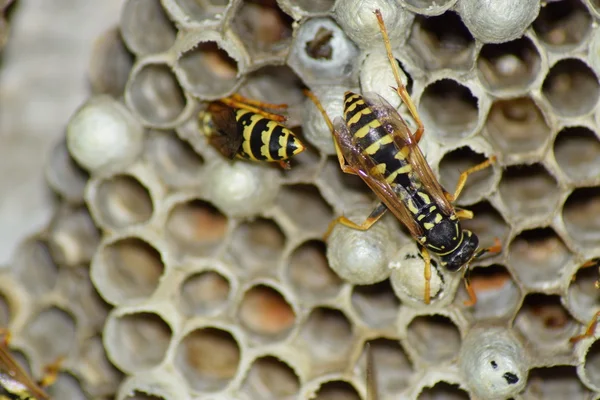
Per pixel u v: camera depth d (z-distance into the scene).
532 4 0.16
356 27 0.16
